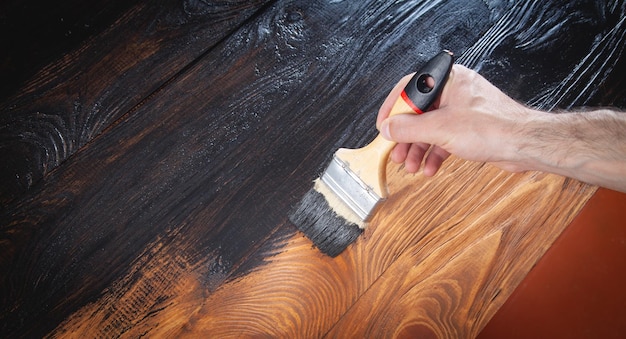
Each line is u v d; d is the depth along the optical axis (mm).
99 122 1479
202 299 1354
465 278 1390
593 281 1310
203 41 1572
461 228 1430
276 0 1630
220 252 1387
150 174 1437
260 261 1388
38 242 1375
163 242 1386
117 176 1432
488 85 1152
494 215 1441
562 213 1442
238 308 1353
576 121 1106
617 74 1619
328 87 1539
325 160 1467
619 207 1308
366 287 1381
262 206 1424
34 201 1407
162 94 1513
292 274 1382
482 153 1147
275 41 1582
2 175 1428
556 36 1644
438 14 1639
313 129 1495
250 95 1521
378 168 1215
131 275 1359
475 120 1116
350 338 1345
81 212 1400
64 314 1326
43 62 1536
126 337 1320
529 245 1414
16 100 1497
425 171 1383
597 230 1326
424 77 1092
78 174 1433
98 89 1511
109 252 1373
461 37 1620
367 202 1246
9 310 1324
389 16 1625
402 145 1353
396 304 1369
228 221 1409
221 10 1607
